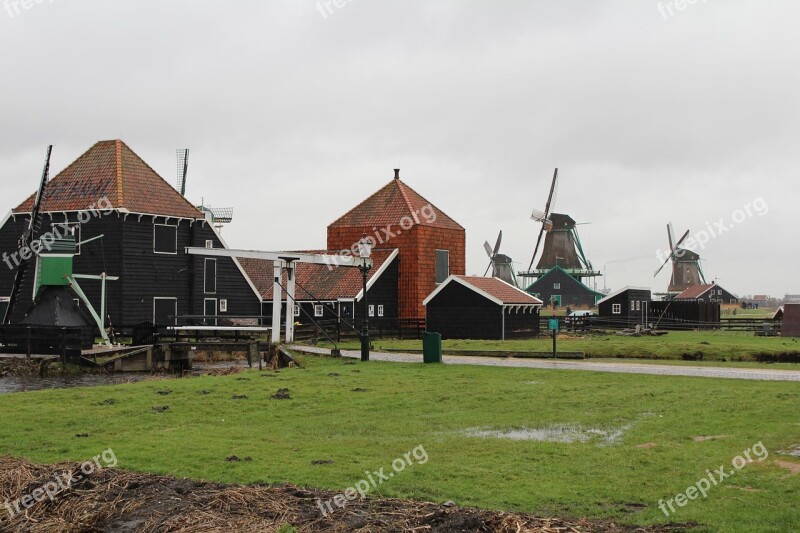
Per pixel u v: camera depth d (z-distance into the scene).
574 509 12.78
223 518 12.62
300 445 17.44
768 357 39.41
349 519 12.40
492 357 37.94
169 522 12.55
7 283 54.03
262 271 64.44
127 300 51.28
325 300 58.66
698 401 22.81
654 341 49.09
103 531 12.62
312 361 35.81
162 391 25.19
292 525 12.27
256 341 40.25
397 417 21.05
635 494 13.45
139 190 53.28
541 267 139.25
